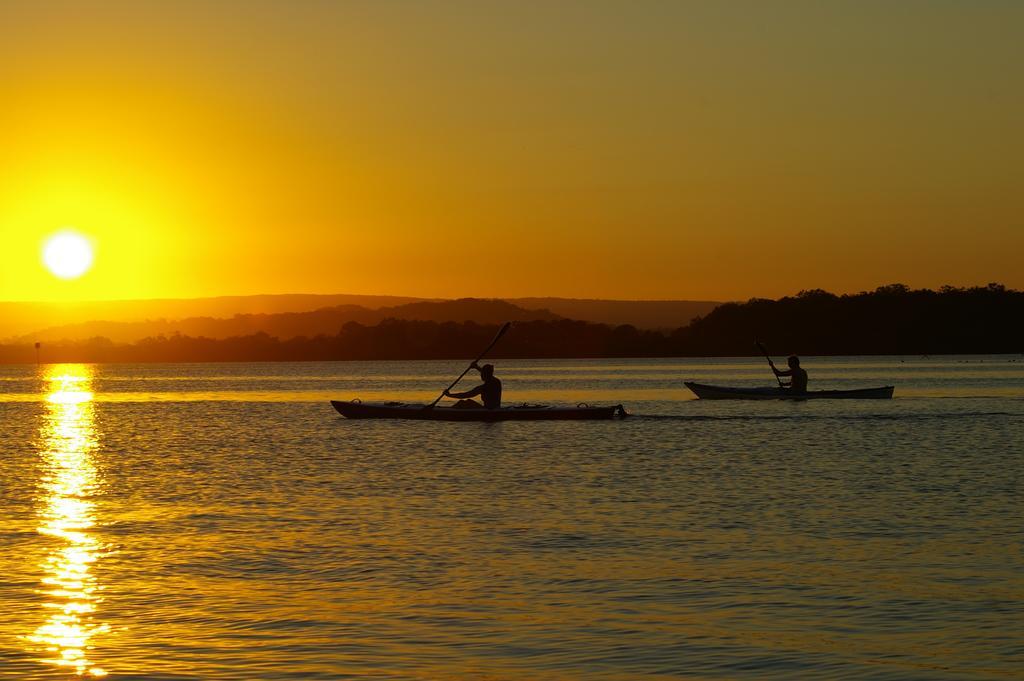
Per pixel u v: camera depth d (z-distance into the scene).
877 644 16.25
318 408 74.62
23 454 43.72
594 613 17.91
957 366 167.75
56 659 15.76
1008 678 14.86
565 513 26.92
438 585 19.70
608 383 116.44
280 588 19.55
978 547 22.44
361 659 15.75
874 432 47.72
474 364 55.06
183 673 15.20
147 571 20.89
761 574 20.28
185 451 44.16
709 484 31.75
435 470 35.75
